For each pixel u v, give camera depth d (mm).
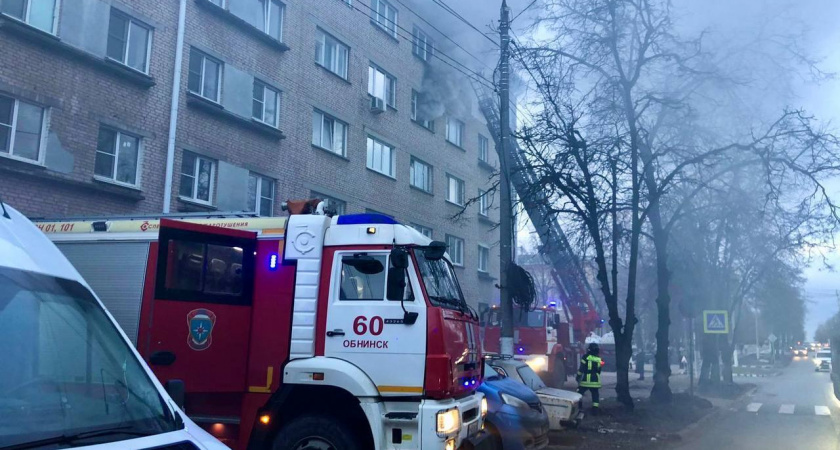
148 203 14766
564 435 11641
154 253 7543
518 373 12109
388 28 24922
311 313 7062
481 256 31156
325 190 20719
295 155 19531
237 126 17469
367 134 23125
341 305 6996
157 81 15219
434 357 6641
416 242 7113
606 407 14570
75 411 2992
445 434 6477
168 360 5891
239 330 7258
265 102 18688
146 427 3125
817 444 12703
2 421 2750
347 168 21875
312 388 6938
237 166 17328
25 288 3203
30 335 3090
